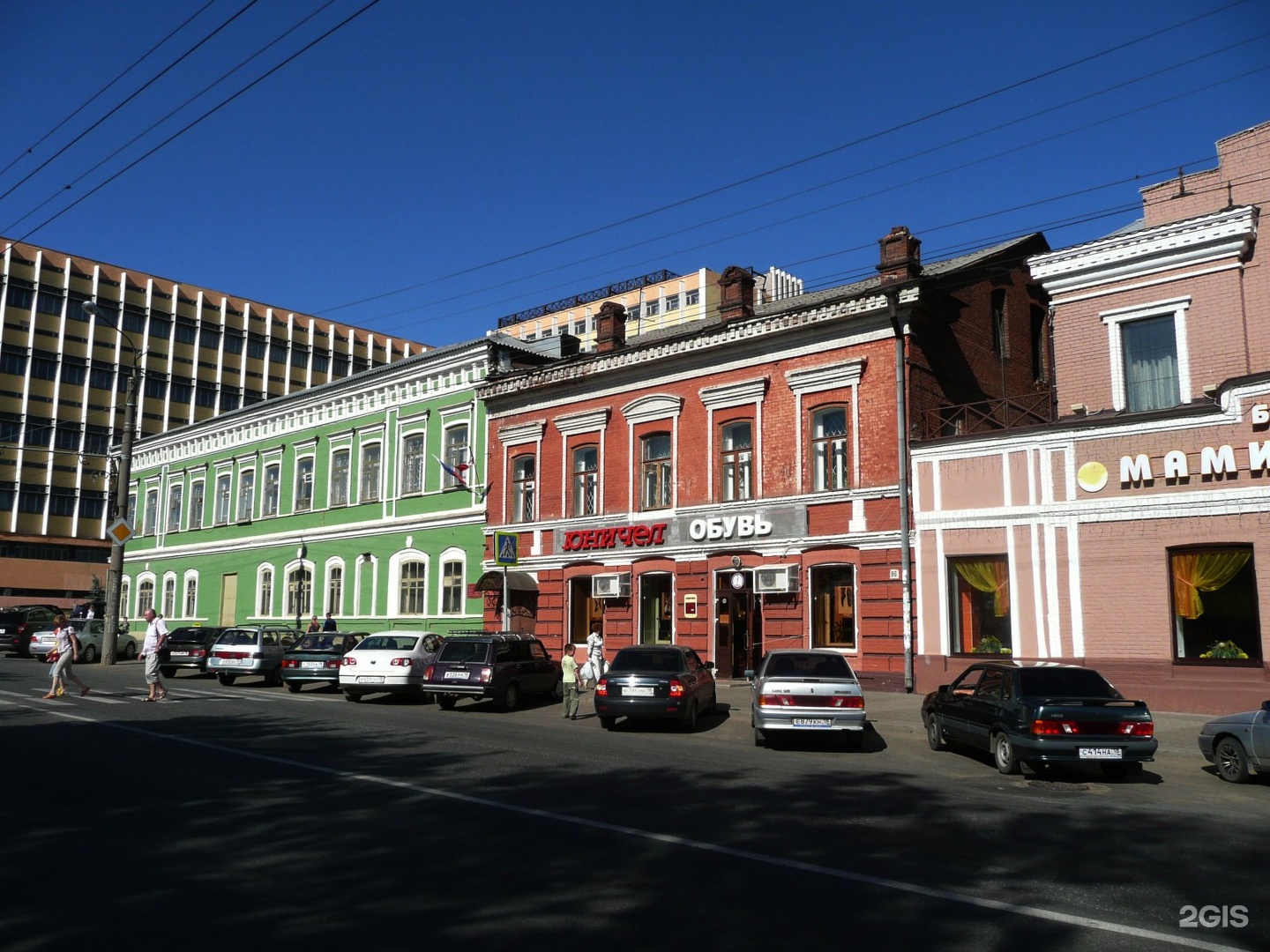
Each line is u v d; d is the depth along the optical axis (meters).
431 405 34.12
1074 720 12.16
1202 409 17.77
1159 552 18.08
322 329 93.56
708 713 19.77
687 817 9.17
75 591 74.81
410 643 23.08
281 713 18.08
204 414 83.62
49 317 75.44
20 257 74.25
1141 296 20.11
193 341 83.81
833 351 23.33
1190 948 5.71
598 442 28.28
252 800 9.69
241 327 87.44
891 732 17.05
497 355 32.09
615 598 27.09
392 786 10.50
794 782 11.47
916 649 21.03
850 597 22.53
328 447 38.91
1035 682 13.09
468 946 5.57
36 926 5.84
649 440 27.19
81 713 17.28
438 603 32.50
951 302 23.47
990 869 7.41
